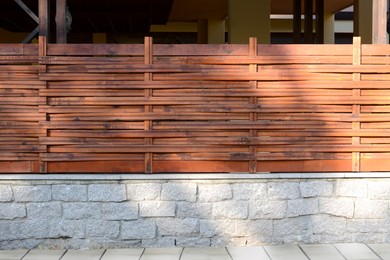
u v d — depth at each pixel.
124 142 5.45
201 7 13.01
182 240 5.48
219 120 5.46
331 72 5.45
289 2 12.70
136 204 5.45
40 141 5.39
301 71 5.45
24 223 5.42
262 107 5.45
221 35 15.02
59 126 5.40
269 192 5.49
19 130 5.40
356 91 5.46
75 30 14.02
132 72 5.40
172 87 5.42
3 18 11.40
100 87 5.39
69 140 5.41
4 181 5.40
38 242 5.44
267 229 5.51
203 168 5.48
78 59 5.38
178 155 5.47
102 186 5.43
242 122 5.45
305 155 5.49
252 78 5.43
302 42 14.88
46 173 5.43
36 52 5.38
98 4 10.18
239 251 5.34
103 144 5.43
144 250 5.39
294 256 5.17
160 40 16.23
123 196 5.44
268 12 9.53
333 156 5.51
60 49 5.38
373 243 5.57
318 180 5.51
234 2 9.52
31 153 5.43
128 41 15.04
